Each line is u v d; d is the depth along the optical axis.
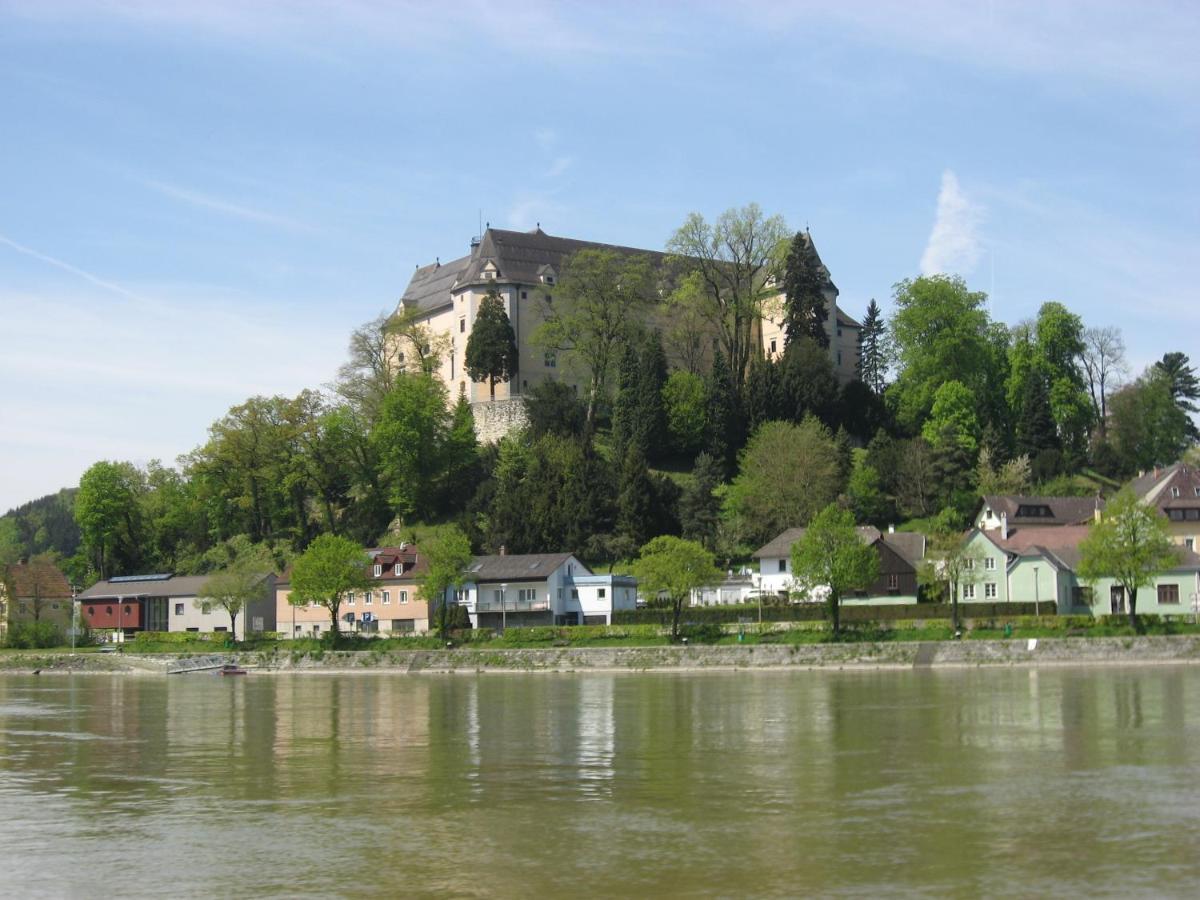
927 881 37.41
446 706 88.38
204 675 135.25
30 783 57.38
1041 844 41.16
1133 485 163.25
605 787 53.00
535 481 169.00
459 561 138.88
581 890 37.47
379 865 40.72
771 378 194.00
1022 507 157.12
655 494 169.38
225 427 193.88
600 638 128.38
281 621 164.62
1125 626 113.88
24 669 148.62
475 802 50.41
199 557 190.88
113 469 199.12
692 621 134.12
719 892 36.94
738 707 81.25
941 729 67.69
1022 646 111.31
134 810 50.34
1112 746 60.16
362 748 66.69
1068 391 190.75
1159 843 40.94
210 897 37.81
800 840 42.53
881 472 177.00
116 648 157.25
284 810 49.62
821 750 61.50
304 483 189.00
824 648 115.69
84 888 38.94
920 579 122.50
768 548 153.88
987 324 199.75
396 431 185.50
